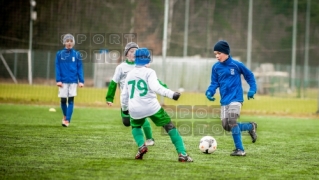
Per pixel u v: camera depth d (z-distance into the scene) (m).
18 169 15.82
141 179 14.70
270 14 95.69
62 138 23.20
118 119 33.84
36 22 81.81
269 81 77.56
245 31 95.06
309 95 76.00
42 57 79.19
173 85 68.31
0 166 16.27
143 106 17.28
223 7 95.44
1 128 26.38
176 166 16.83
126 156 18.67
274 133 28.59
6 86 66.12
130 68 21.66
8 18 81.12
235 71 19.62
